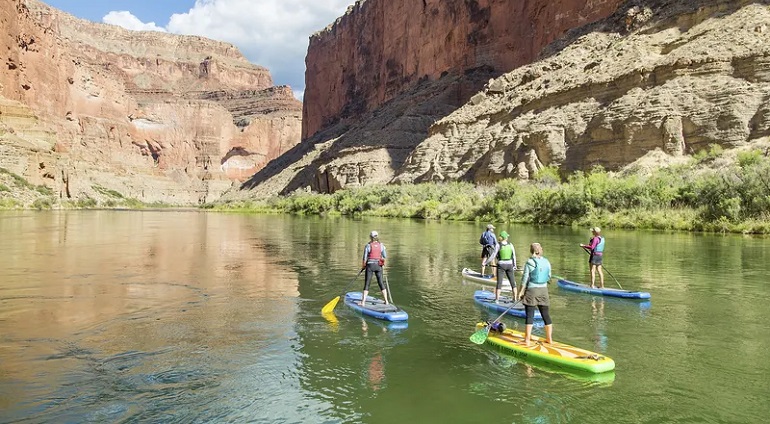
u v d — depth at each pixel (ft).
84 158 527.40
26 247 91.91
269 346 35.53
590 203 142.72
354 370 31.24
